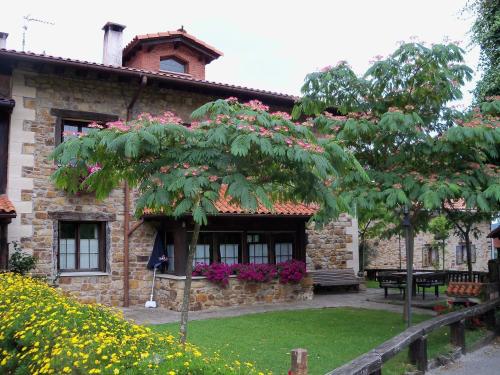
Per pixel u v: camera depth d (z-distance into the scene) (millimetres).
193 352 4043
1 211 9672
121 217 12133
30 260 10414
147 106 12680
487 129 7555
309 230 15039
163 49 14914
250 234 13188
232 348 7449
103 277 11789
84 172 5605
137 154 5043
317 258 15109
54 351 3848
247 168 5574
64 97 11641
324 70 8938
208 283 11836
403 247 23109
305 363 4172
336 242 15547
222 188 5461
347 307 12023
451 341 7664
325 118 8617
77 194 11578
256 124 5562
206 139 5426
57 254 11297
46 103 11422
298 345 7707
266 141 5066
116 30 14156
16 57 10516
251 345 7672
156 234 12539
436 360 6871
